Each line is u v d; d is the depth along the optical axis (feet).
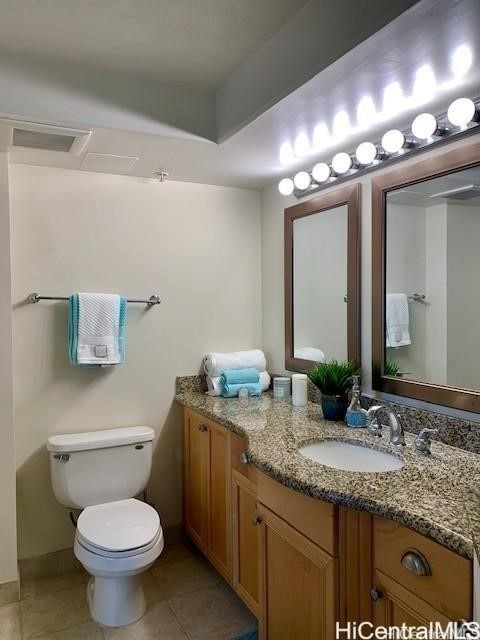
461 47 4.33
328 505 4.49
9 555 7.25
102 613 6.82
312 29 4.86
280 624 5.36
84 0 4.72
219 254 9.37
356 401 6.57
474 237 5.27
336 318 7.55
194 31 5.33
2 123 5.96
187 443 8.68
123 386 8.57
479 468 4.87
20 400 7.84
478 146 5.17
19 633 6.58
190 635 6.56
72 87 6.00
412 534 3.80
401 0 3.84
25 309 7.84
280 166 7.98
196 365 9.20
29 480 7.91
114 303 8.07
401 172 6.20
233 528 6.88
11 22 5.07
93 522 6.93
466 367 5.42
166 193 8.86
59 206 8.04
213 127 6.86
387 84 5.04
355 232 7.06
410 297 6.16
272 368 9.46
